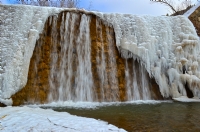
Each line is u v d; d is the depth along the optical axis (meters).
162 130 4.89
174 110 7.25
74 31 10.28
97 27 10.70
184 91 10.05
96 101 9.34
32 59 9.17
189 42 10.73
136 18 11.21
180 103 8.87
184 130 4.93
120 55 10.52
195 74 10.20
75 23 10.41
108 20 10.88
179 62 10.41
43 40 9.65
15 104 7.99
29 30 9.38
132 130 4.79
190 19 13.01
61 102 8.74
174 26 11.89
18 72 8.48
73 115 5.89
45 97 8.78
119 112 6.79
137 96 9.98
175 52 10.84
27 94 8.48
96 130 4.34
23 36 9.25
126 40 10.48
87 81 9.70
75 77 9.62
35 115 5.42
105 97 9.52
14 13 9.83
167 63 10.62
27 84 8.68
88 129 4.38
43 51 9.52
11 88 8.15
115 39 10.70
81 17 10.56
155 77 10.17
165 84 10.13
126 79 10.16
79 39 10.23
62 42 9.97
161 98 10.01
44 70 9.27
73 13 10.49
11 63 8.47
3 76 8.20
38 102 8.52
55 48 9.79
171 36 11.47
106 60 10.27
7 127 4.58
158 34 11.23
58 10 10.24
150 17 11.70
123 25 10.96
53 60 9.58
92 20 10.73
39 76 9.06
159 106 8.08
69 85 9.43
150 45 10.47
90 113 6.55
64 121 4.96
